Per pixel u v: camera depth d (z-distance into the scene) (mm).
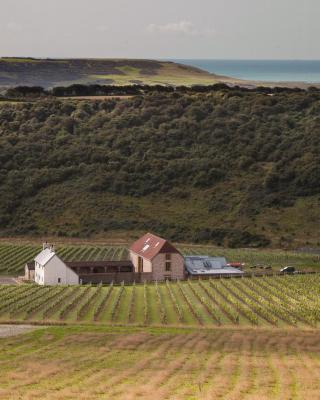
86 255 154250
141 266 139000
